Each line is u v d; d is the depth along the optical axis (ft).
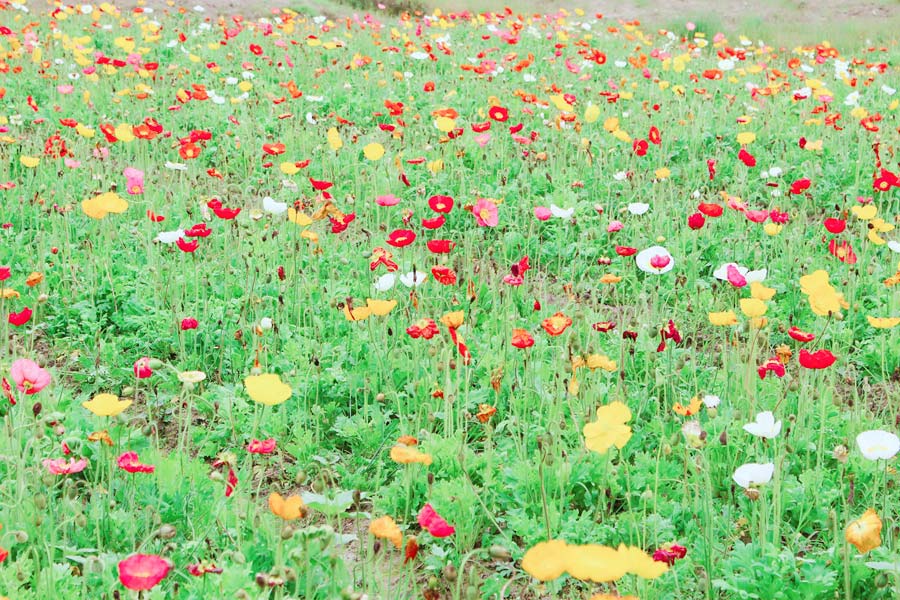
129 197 22.56
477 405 14.39
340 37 49.29
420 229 21.84
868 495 11.92
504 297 18.38
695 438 10.63
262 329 14.66
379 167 25.44
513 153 28.68
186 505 11.28
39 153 25.91
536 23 53.93
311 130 30.37
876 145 26.27
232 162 27.32
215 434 13.60
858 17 70.85
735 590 9.77
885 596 10.01
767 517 11.13
